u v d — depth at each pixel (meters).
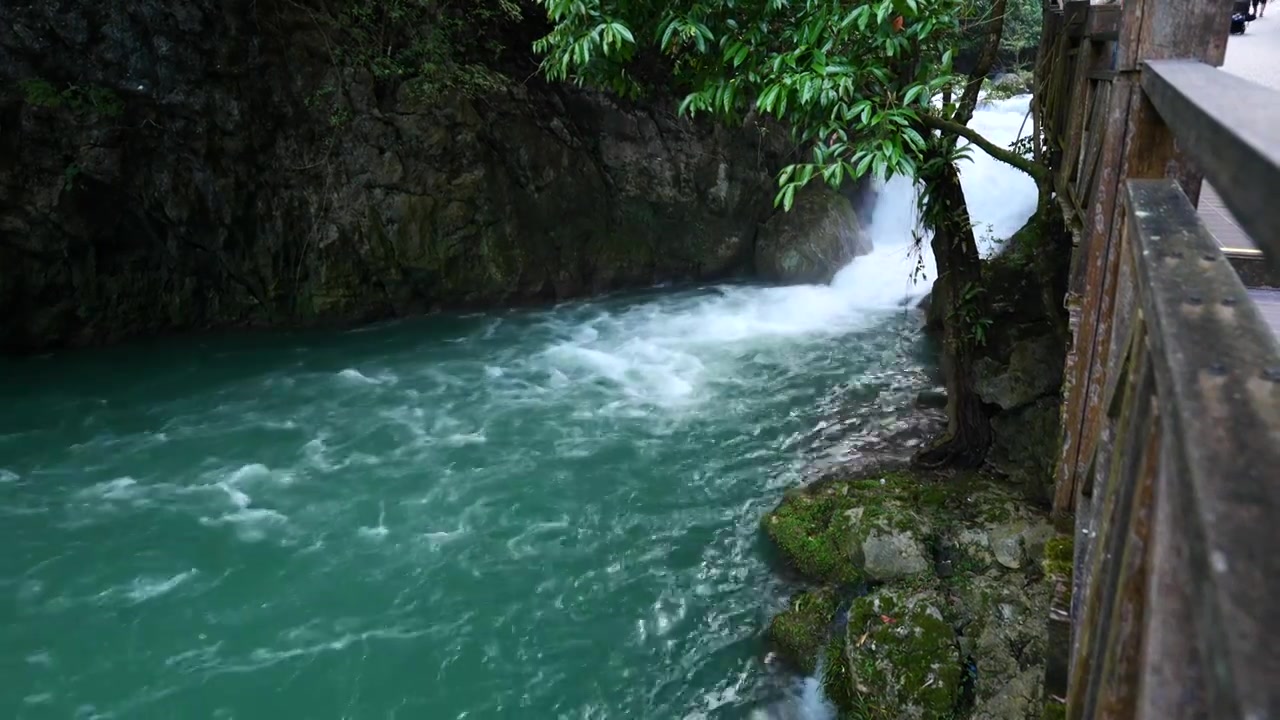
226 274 11.51
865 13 4.68
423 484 7.64
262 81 11.11
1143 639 1.06
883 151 4.79
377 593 6.18
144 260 11.16
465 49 12.42
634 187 13.65
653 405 9.23
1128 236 1.70
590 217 13.23
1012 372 6.76
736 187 13.80
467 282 12.30
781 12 5.57
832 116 4.94
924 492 6.59
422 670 5.47
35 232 10.27
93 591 6.16
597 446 8.30
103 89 10.27
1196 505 0.66
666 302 12.88
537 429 8.70
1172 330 0.94
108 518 7.08
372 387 9.84
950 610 5.17
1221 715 0.52
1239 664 0.51
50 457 8.12
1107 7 4.64
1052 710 2.87
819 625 5.57
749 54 5.43
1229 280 1.07
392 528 6.97
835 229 13.72
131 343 11.13
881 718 4.74
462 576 6.37
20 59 9.95
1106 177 2.98
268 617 5.93
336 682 5.38
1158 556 0.91
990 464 7.08
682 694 5.29
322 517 7.13
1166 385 0.87
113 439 8.52
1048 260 6.77
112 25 10.21
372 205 11.66
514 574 6.39
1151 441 1.18
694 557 6.55
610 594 6.16
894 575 5.70
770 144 13.94
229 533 6.89
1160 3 2.20
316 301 11.73
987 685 4.73
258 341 11.35
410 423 8.88
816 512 6.62
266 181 11.37
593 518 7.09
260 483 7.67
